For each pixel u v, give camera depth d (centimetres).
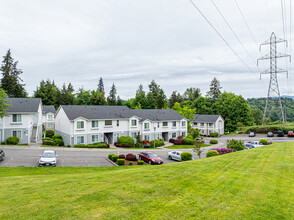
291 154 1750
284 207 739
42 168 1986
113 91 10738
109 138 4369
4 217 686
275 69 5778
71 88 11319
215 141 5075
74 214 704
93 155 2953
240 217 676
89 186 993
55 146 3709
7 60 6325
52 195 880
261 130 6506
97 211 725
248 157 1702
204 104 8700
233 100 7550
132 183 1024
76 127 3822
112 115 4359
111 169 2072
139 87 11381
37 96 7400
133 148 3991
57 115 4588
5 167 1945
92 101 8494
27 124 3703
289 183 984
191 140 4753
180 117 5438
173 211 720
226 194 861
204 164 1462
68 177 1212
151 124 4831
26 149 3125
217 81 9512
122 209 738
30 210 737
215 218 671
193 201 797
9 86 6169
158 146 4447
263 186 949
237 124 7775
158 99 8956
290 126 6338
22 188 991
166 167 1384
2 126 3544
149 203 784
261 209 727
